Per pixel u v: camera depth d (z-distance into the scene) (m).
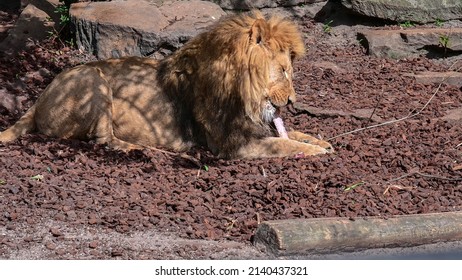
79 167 12.60
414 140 14.23
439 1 19.64
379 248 10.31
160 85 13.72
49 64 17.42
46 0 19.61
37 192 11.54
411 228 10.42
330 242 10.06
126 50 17.48
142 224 10.84
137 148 13.41
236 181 12.06
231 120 13.17
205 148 13.65
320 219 10.31
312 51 18.86
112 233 10.59
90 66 13.74
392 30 19.14
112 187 11.91
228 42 13.00
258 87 12.90
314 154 13.20
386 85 17.14
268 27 12.83
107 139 13.51
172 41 17.30
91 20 17.73
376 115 15.48
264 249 10.12
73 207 11.22
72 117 13.50
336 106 15.86
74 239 10.37
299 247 9.93
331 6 20.23
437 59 18.66
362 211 11.09
